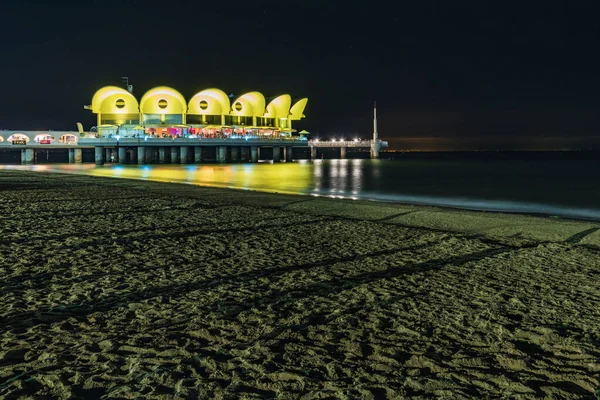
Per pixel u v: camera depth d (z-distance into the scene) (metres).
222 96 75.56
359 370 3.81
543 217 15.36
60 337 4.40
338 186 33.19
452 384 3.58
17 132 72.56
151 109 72.56
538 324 4.95
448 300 5.76
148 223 11.49
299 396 3.36
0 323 4.73
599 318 5.15
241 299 5.69
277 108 85.31
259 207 15.59
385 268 7.41
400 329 4.76
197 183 33.56
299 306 5.45
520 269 7.44
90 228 10.54
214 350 4.16
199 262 7.61
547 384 3.60
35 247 8.39
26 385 3.44
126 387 3.43
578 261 8.05
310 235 10.31
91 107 72.94
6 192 18.89
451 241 9.83
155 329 4.66
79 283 6.25
